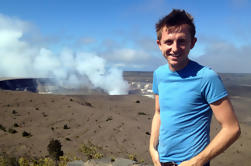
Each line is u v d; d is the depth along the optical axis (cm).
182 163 222
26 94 11638
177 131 233
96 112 9731
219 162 5300
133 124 8450
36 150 5062
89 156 4694
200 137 225
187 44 227
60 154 4231
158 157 269
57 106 10306
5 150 4706
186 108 225
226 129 204
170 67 243
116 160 607
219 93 204
